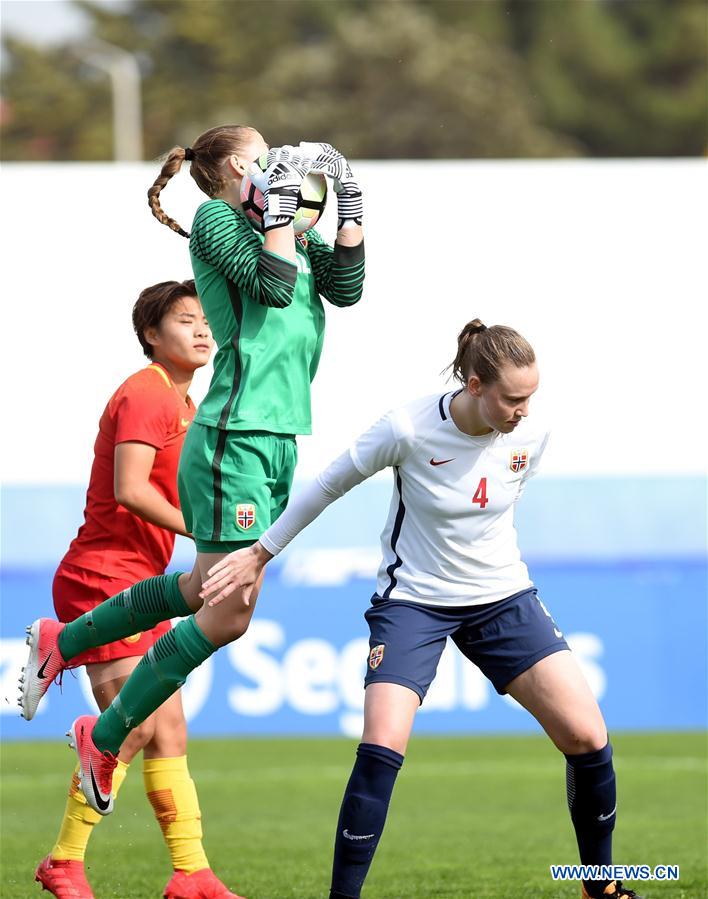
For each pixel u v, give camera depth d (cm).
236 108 17462
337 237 1680
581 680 1581
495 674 1599
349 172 1664
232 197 1667
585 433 3803
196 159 1684
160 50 18400
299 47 18738
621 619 3747
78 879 1727
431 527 1580
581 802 1602
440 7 19075
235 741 3631
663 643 3753
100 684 1789
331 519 3756
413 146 16075
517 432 1571
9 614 3622
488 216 3791
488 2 19150
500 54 17862
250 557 1568
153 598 1680
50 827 2548
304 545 3738
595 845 1623
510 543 1616
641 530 3788
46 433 3706
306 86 16638
